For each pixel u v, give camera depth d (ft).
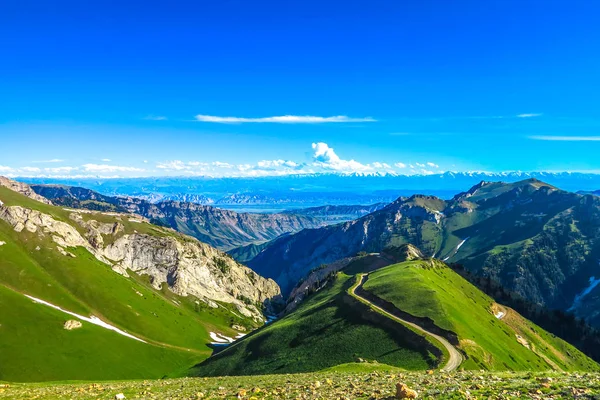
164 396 152.56
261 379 196.85
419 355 334.03
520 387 107.76
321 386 143.13
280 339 440.86
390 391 118.32
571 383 108.47
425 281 512.63
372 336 378.12
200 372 486.38
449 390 111.86
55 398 163.73
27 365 509.76
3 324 566.77
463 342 353.31
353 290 524.52
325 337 403.34
